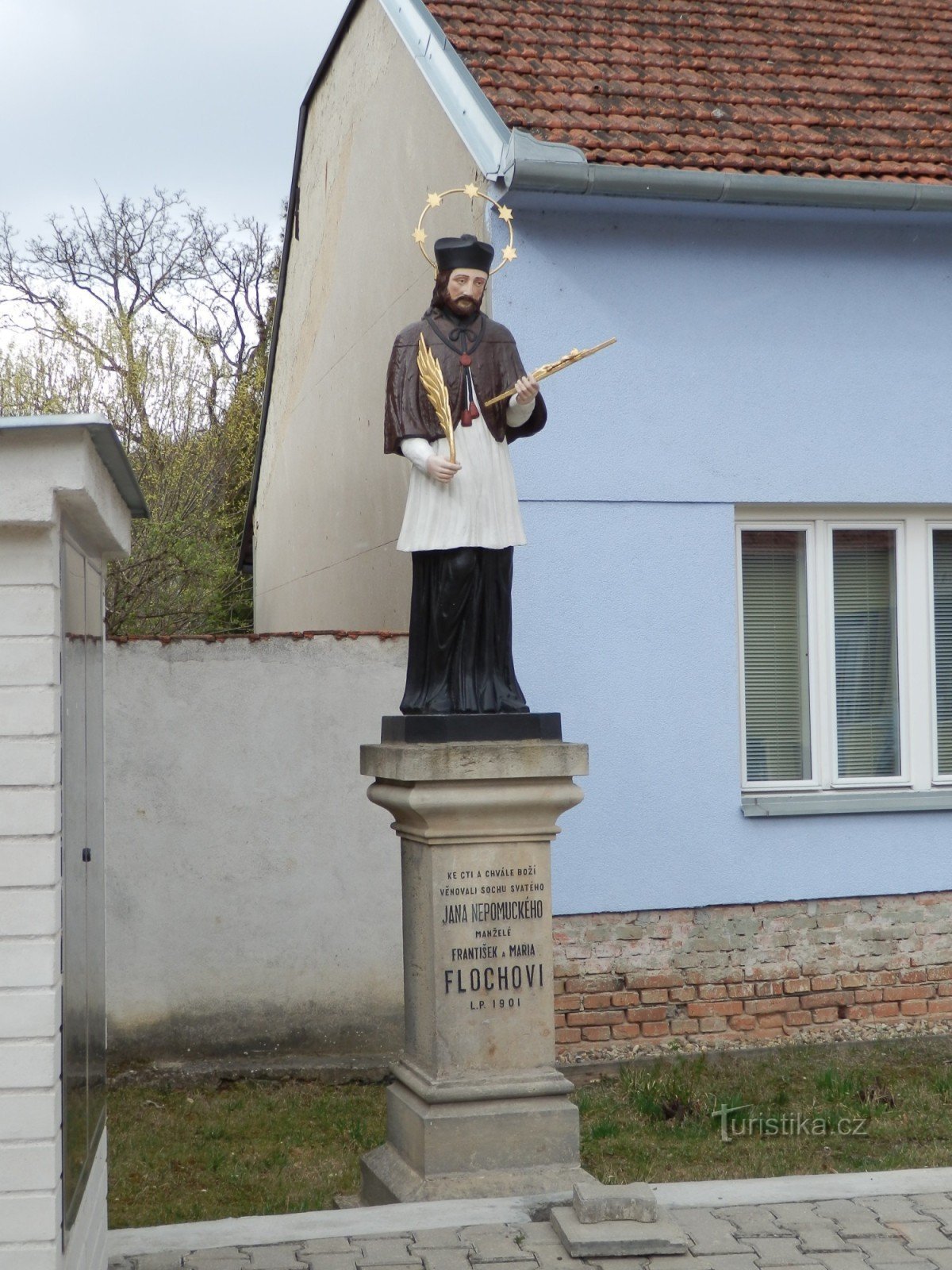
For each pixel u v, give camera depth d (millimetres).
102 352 20766
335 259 12422
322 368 12961
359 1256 5078
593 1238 5047
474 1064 5949
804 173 8516
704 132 8727
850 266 8875
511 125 8320
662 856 8516
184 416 20531
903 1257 5016
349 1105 7734
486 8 9492
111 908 8094
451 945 5957
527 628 8328
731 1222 5391
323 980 8273
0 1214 3529
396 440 6098
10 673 3592
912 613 9062
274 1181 6562
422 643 6270
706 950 8578
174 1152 6969
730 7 10172
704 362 8625
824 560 8945
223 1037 8164
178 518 17078
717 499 8633
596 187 8047
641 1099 7496
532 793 5961
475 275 6137
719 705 8625
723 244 8672
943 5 10711
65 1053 3713
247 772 8242
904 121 9289
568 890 8367
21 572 3607
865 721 9055
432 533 6078
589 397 8445
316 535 13250
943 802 8875
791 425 8758
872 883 8789
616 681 8461
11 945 3562
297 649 8312
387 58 10617
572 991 8383
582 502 8422
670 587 8555
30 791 3576
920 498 8953
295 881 8273
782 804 8664
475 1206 5547
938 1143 6836
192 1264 5047
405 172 10117
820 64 9797
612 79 9070
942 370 9016
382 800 6172
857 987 8773
